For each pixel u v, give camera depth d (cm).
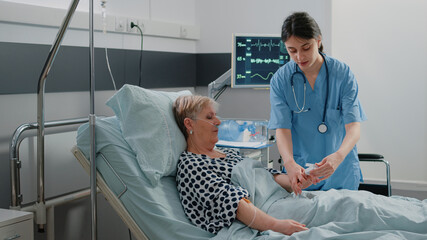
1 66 216
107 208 287
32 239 195
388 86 400
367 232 161
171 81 348
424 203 185
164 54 339
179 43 358
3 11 215
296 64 218
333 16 404
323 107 218
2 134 219
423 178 402
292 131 229
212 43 373
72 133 249
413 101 397
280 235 166
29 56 230
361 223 170
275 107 222
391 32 394
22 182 222
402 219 168
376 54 399
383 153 407
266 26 359
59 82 248
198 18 376
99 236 281
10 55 220
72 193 249
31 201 228
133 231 187
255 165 207
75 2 173
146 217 185
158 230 183
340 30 404
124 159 191
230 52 367
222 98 377
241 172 197
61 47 248
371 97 405
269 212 187
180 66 359
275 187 201
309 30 195
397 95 399
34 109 235
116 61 291
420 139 399
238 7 364
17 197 209
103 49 278
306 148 227
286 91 221
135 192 188
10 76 220
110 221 289
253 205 183
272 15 357
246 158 212
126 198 188
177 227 181
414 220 168
